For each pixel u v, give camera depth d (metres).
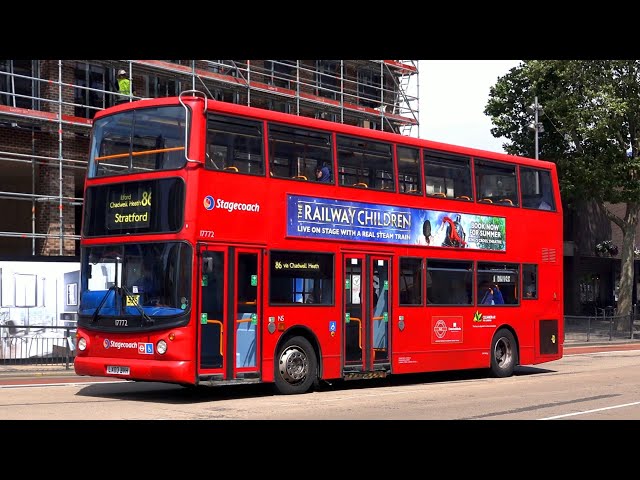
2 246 29.66
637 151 42.94
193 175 14.62
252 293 15.42
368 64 38.12
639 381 19.23
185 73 29.47
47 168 26.28
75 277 23.00
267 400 15.09
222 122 15.16
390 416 12.84
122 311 14.91
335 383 19.09
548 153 44.00
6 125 25.30
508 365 20.78
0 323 21.83
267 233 15.71
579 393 16.47
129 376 14.72
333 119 37.22
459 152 19.81
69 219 26.64
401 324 18.16
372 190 17.73
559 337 22.25
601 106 40.38
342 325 16.97
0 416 12.42
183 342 14.32
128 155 15.35
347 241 17.14
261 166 15.73
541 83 42.41
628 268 44.53
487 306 20.27
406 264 18.36
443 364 19.03
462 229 19.70
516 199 21.31
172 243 14.55
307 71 34.88
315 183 16.62
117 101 28.36
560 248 22.53
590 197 44.38
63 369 21.50
